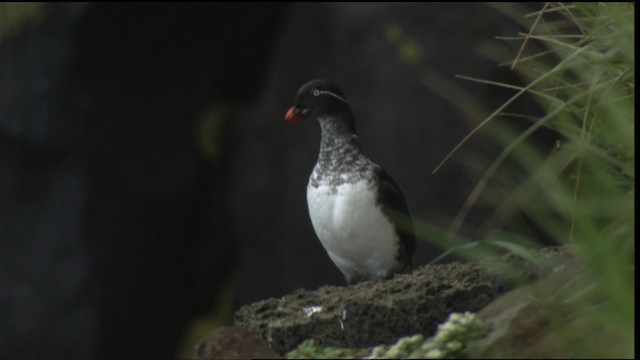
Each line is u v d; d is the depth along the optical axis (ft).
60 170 51.70
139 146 53.06
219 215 55.47
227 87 55.52
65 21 50.44
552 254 16.29
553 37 17.11
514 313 13.98
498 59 46.32
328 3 50.85
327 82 24.79
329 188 24.49
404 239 24.68
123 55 52.01
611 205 13.05
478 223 45.68
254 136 53.06
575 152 14.70
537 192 14.01
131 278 53.36
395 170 47.88
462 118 46.80
